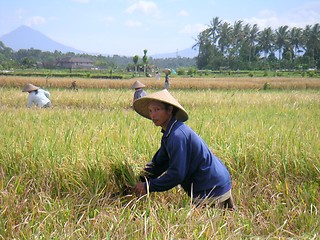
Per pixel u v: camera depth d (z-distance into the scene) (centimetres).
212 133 608
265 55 10912
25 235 332
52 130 584
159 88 3195
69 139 511
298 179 507
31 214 367
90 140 511
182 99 1716
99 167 437
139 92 1270
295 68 10119
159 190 378
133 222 343
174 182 369
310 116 1049
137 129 596
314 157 525
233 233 331
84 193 422
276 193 470
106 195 409
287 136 598
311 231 378
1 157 485
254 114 1102
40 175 443
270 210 418
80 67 13325
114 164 438
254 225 390
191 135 370
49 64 12325
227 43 11256
